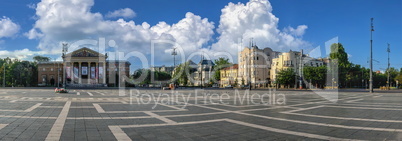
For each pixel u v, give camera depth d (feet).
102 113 41.14
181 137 24.25
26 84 345.51
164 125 30.40
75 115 38.58
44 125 29.78
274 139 23.62
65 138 23.45
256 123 32.01
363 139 23.68
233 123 31.96
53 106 51.96
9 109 45.78
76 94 104.99
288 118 36.32
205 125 30.50
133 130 27.30
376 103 62.44
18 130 26.76
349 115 39.63
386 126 30.12
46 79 357.20
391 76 352.08
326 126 30.07
